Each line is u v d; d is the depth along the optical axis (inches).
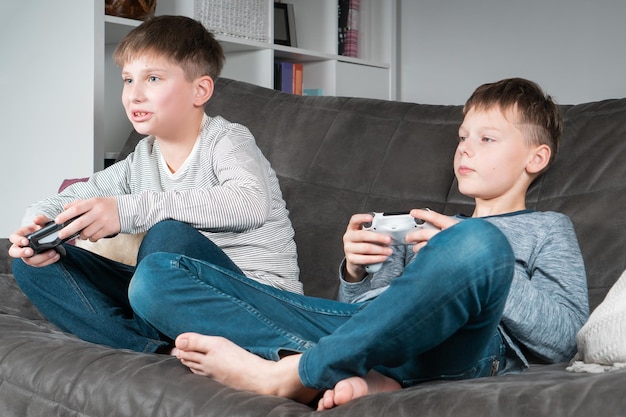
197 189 61.2
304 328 51.3
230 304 49.1
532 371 50.3
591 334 47.9
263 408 41.3
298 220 78.2
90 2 101.0
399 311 40.1
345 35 146.9
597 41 131.3
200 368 46.9
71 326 59.7
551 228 57.6
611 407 33.4
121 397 47.0
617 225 62.1
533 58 138.6
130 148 88.7
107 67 114.8
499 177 61.2
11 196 112.7
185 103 67.0
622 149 65.4
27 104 110.0
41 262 57.8
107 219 57.4
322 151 81.4
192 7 115.9
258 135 86.0
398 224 51.6
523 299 50.8
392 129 79.6
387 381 44.3
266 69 127.0
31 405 52.0
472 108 62.7
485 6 143.9
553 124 62.9
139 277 49.9
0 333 59.5
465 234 40.0
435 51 151.0
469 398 36.6
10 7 112.5
